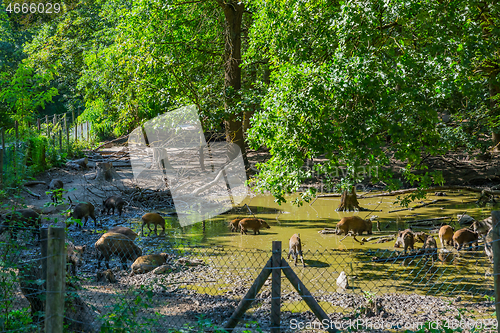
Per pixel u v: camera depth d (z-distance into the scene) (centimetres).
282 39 1263
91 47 3725
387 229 1366
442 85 821
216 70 2434
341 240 1238
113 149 3161
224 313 705
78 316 568
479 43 883
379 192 2023
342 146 905
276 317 525
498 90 1997
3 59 3803
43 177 2061
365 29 890
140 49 2134
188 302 762
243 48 2634
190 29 2312
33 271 565
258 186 1038
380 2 889
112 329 515
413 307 738
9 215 675
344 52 945
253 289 530
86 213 1344
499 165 2148
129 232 1080
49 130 2620
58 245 455
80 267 962
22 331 503
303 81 933
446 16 863
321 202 1873
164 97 2200
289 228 1405
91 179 2108
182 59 2253
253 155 2864
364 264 1013
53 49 3872
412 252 1081
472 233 1095
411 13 873
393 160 2278
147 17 2139
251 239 1250
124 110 2381
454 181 2133
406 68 842
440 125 1894
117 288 817
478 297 786
